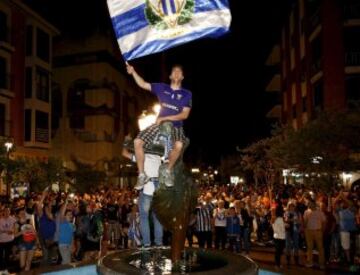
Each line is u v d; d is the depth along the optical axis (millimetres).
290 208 14070
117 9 4652
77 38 42938
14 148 23375
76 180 34531
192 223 14156
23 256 11914
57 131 42625
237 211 15672
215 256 4535
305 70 34531
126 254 4594
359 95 27188
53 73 43312
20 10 30656
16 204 14914
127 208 16078
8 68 29609
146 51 4543
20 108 31062
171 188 4242
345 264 13477
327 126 20391
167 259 4430
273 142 27234
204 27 4340
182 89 4613
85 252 12883
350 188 21562
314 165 20500
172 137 4488
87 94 42250
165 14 4469
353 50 27469
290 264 13633
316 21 30203
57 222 11625
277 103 48250
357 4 27484
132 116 50156
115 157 41844
